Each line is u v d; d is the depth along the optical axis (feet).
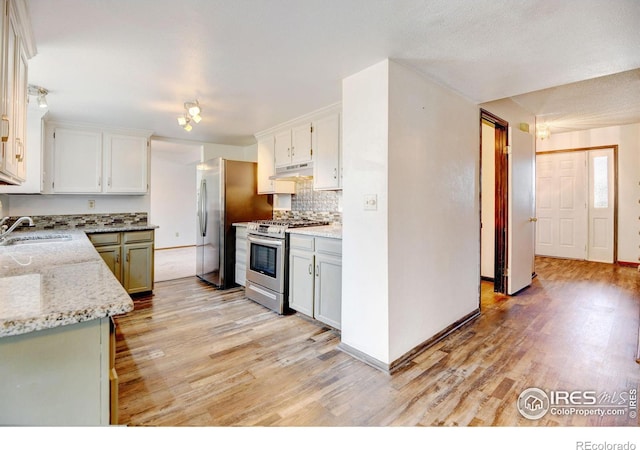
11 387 2.80
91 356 3.10
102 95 9.11
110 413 3.45
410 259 7.53
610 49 6.41
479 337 8.63
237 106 10.15
